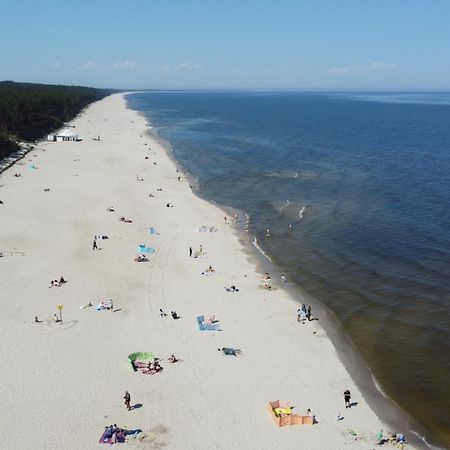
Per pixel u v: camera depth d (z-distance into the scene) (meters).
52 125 175.12
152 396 37.12
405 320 49.06
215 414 35.53
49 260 60.00
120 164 117.38
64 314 47.94
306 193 95.38
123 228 72.38
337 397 38.12
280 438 33.56
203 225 75.69
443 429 35.50
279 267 61.66
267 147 150.62
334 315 50.28
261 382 39.31
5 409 35.00
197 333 45.78
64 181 98.25
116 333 45.12
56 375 38.88
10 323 45.75
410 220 78.25
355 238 70.88
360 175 110.25
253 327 47.34
